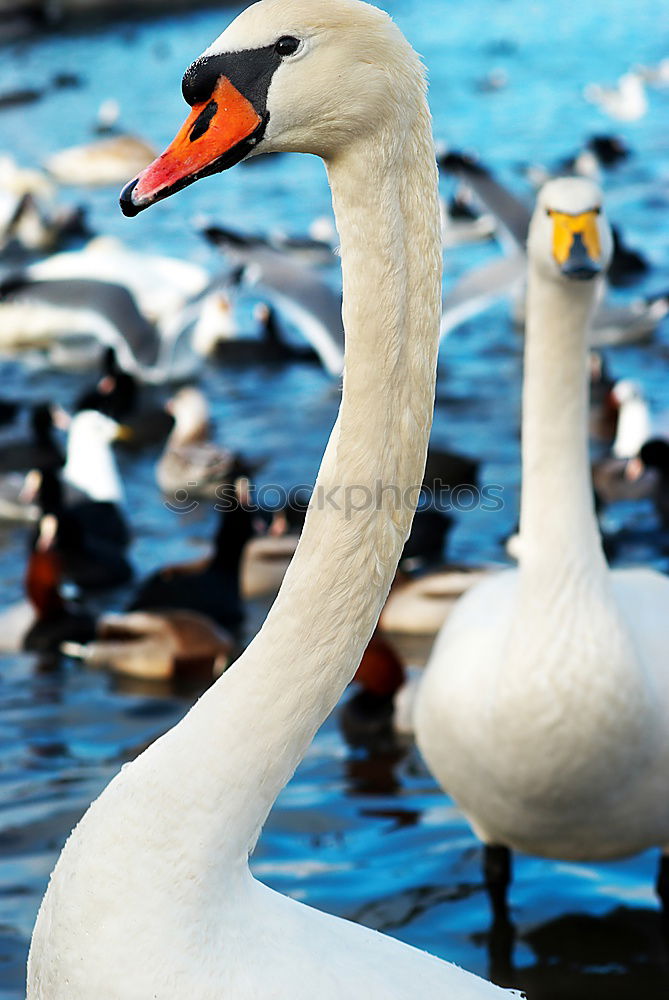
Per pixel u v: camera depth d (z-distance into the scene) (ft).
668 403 58.70
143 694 35.27
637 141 99.66
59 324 68.44
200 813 12.12
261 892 12.80
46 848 26.73
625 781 20.83
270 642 12.29
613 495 49.14
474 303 55.62
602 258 21.95
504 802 21.65
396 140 11.69
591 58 119.44
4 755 31.27
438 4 139.13
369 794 29.17
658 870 24.86
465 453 52.03
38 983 12.49
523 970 22.77
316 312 56.39
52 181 98.73
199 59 11.70
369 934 13.17
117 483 51.19
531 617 20.66
